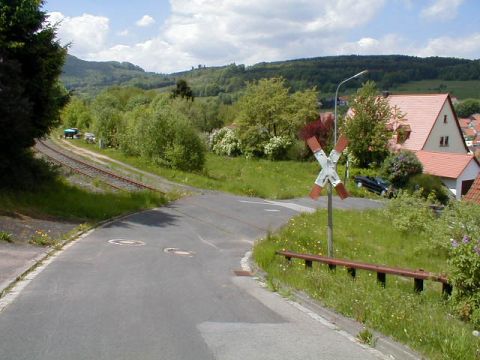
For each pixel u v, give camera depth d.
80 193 23.38
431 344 6.02
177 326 6.87
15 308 7.35
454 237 17.59
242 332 6.68
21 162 20.70
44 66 20.88
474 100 118.69
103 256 12.39
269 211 25.78
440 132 53.75
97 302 7.95
